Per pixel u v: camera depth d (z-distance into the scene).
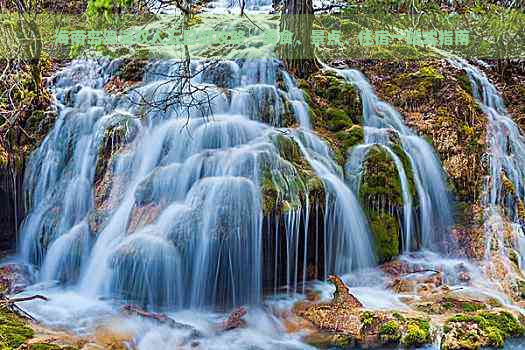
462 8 9.87
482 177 7.02
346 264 6.00
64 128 7.23
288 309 5.27
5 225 6.95
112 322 4.95
